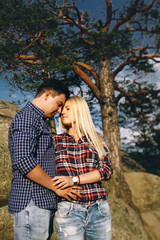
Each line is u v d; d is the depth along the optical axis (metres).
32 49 5.91
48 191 1.51
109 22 8.14
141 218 6.68
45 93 1.67
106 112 8.17
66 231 1.51
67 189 1.53
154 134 10.72
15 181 1.49
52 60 5.59
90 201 1.58
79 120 1.79
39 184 1.44
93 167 1.68
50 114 1.71
